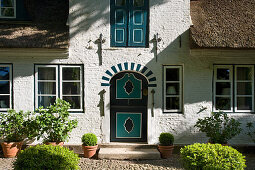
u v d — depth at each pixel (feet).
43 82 24.61
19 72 24.02
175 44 24.53
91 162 21.61
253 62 24.49
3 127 22.50
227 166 14.05
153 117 24.47
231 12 25.45
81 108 24.56
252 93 25.07
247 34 22.61
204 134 24.56
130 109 25.59
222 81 25.03
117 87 25.67
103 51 24.41
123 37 24.86
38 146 15.60
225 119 23.15
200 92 24.57
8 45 21.99
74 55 24.30
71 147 23.88
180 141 24.50
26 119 23.90
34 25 24.73
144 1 24.85
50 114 22.21
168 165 21.02
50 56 24.07
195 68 24.54
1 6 25.68
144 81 25.63
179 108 24.93
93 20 24.40
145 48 24.53
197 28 23.66
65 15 26.04
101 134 24.41
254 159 22.65
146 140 25.46
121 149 23.67
